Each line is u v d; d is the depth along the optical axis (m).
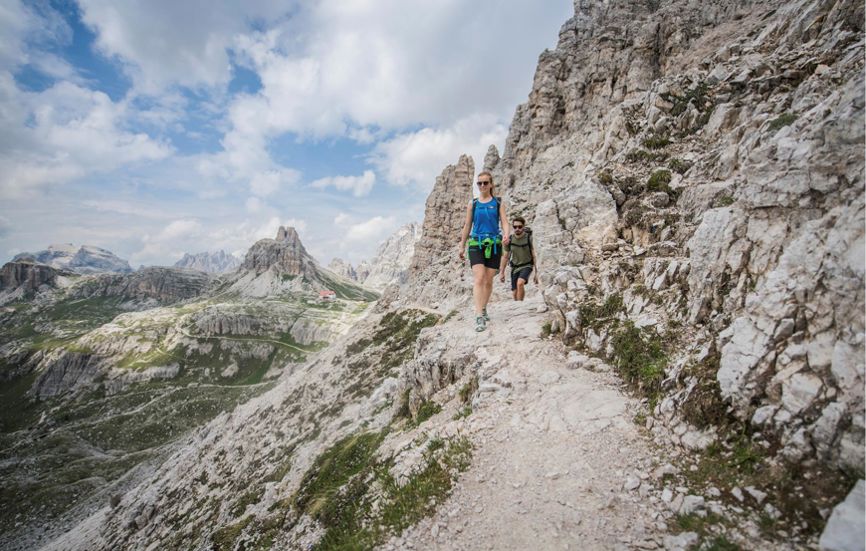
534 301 15.70
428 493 7.43
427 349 15.96
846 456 4.85
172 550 43.94
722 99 20.42
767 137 11.96
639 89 75.31
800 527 4.74
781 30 22.94
